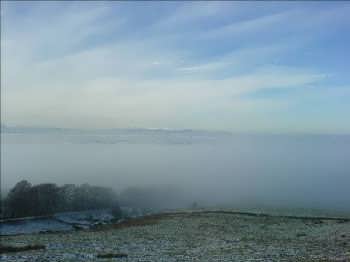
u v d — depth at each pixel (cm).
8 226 11900
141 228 10056
